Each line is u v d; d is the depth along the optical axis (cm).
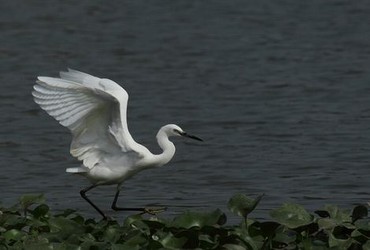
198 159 1753
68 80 1060
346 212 997
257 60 2775
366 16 3422
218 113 2144
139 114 2139
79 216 1012
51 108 1061
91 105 1074
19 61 2734
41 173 1664
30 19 3347
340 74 2564
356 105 2212
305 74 2569
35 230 976
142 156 1123
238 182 1586
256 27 3269
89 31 3183
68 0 3719
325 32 3180
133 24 3312
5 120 2084
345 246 916
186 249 907
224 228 938
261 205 1409
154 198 1473
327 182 1573
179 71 2628
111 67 2673
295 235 948
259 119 2083
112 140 1112
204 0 3775
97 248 895
